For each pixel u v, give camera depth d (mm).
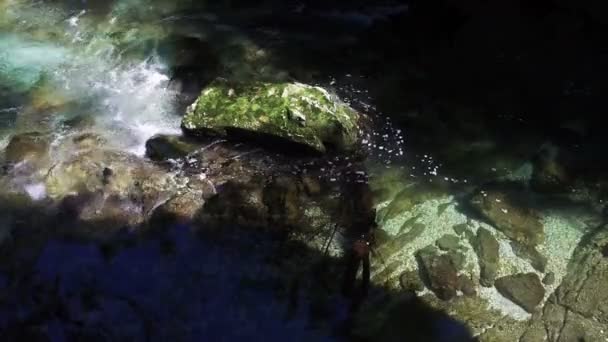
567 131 8125
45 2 10273
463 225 7141
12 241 6922
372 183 7551
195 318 6352
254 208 7211
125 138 8008
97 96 8617
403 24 9828
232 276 6668
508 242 6980
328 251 6891
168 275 6676
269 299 6484
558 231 7078
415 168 7727
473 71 8969
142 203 7254
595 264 6746
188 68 9047
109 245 6910
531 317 6367
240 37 9664
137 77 8930
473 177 7641
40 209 7219
